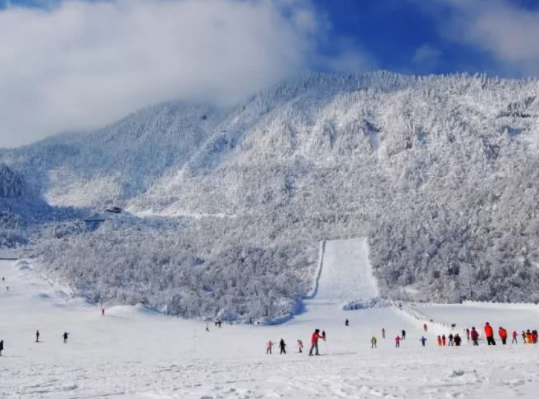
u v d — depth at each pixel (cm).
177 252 19025
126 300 12606
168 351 5484
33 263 18862
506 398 1192
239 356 4559
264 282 14675
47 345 6016
